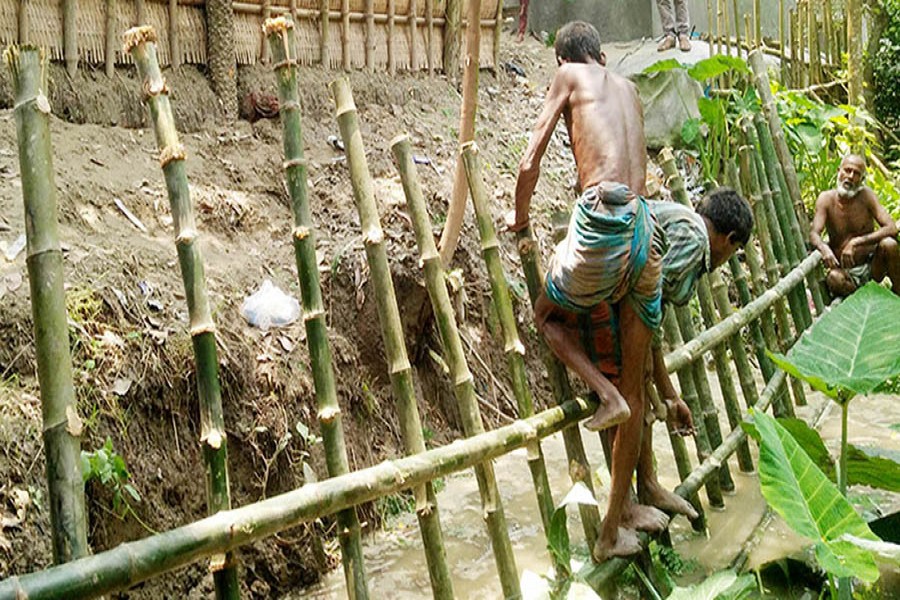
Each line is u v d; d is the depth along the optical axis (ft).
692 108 28.27
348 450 15.38
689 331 16.19
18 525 10.49
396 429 16.60
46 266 7.15
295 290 15.79
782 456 10.47
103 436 11.70
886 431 18.38
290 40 9.72
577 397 12.30
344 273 16.48
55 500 7.13
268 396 13.94
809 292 23.79
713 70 24.31
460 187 15.44
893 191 27.53
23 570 10.37
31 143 7.16
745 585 10.98
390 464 9.57
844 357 12.27
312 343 9.72
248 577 12.80
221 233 16.17
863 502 14.02
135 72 18.01
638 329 11.53
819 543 9.86
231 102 18.90
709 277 17.69
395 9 22.90
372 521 14.84
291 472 14.07
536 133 11.91
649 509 12.64
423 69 24.13
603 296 11.27
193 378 13.12
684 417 13.42
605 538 12.02
